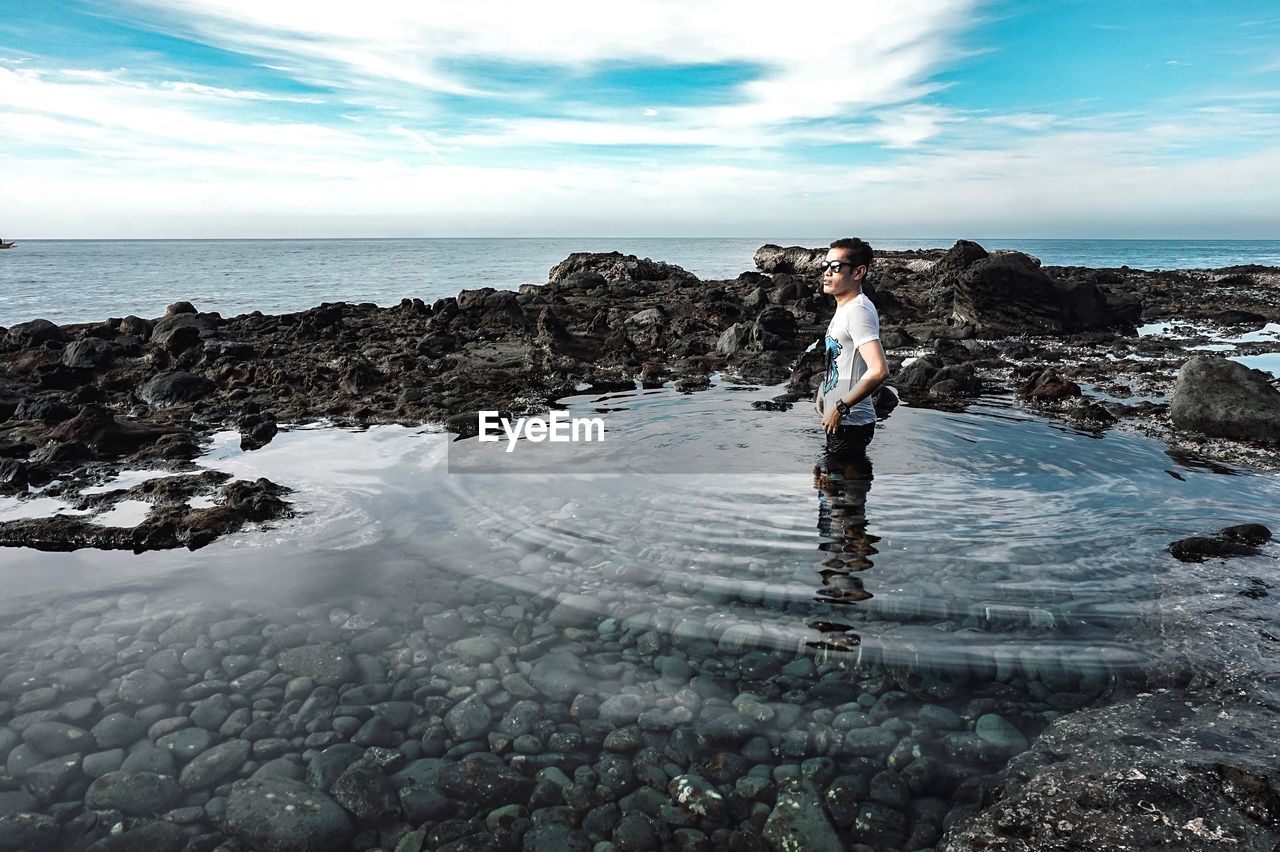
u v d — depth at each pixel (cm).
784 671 292
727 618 331
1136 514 444
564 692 282
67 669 295
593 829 217
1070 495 479
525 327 1335
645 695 280
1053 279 1432
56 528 436
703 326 1355
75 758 245
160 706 272
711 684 286
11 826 216
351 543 421
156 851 208
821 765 242
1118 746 239
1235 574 362
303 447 626
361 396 834
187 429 693
